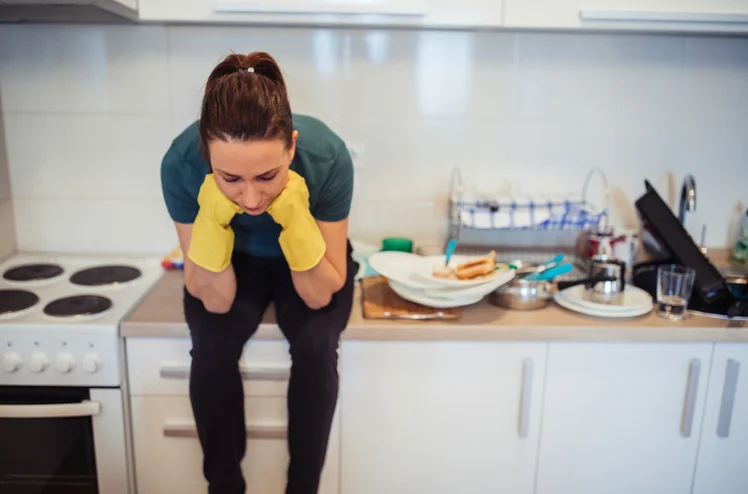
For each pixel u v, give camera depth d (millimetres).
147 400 1472
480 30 1749
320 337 1323
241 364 1444
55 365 1408
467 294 1446
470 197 1821
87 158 1826
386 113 1820
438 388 1487
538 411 1512
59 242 1887
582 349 1473
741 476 1576
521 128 1850
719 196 1933
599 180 1898
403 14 1525
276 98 1062
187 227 1335
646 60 1819
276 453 1505
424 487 1561
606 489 1575
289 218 1205
